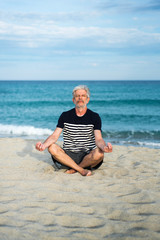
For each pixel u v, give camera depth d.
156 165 4.43
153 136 9.93
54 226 2.23
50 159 4.77
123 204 2.70
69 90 47.38
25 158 4.83
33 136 9.77
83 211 2.54
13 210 2.51
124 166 4.31
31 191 3.03
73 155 3.88
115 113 17.75
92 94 39.22
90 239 2.04
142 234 2.11
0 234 2.06
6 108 20.89
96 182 3.40
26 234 2.08
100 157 3.60
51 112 18.50
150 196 2.88
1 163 4.43
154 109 20.20
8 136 9.71
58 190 3.08
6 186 3.20
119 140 9.13
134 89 50.41
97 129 3.71
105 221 2.33
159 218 2.38
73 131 3.79
